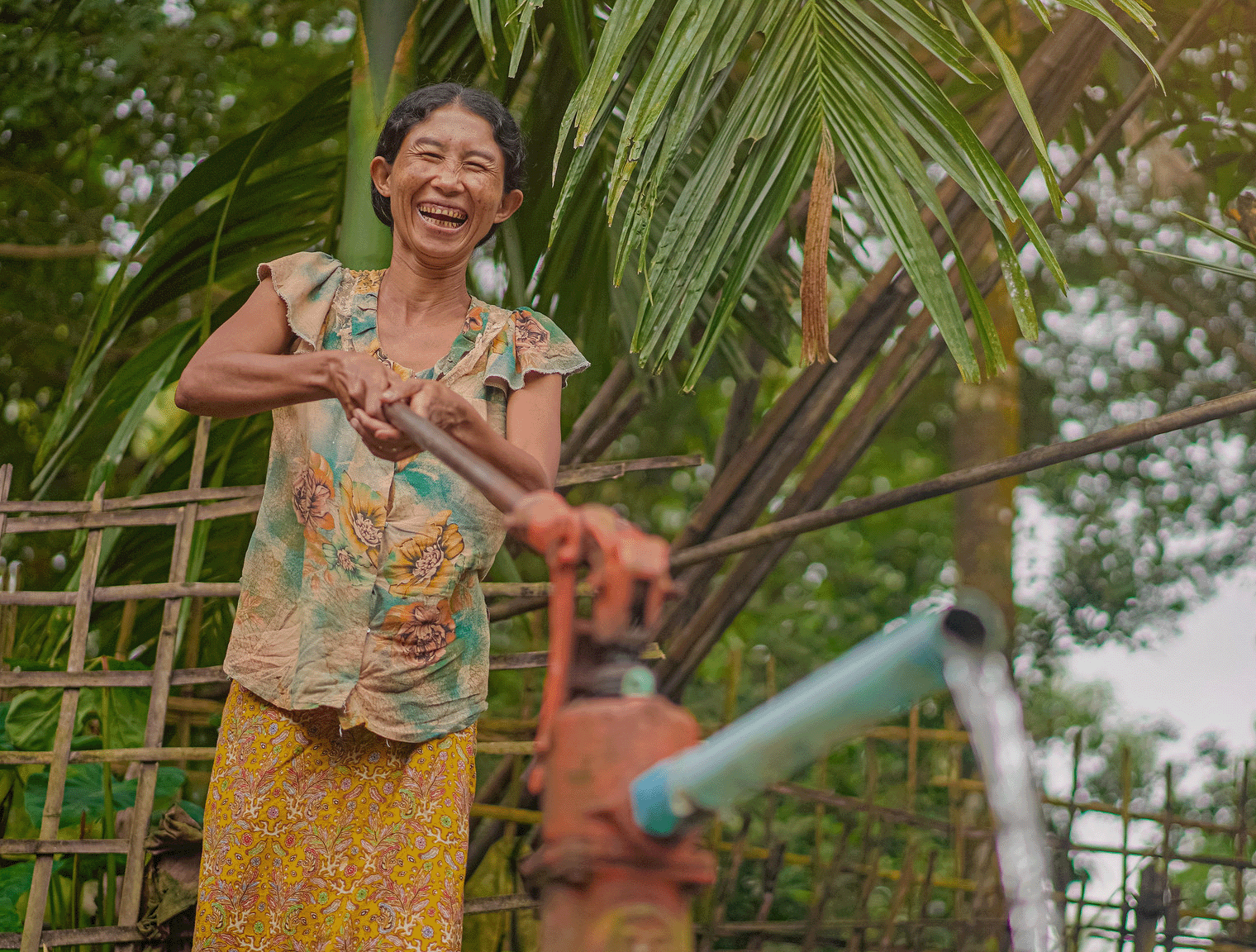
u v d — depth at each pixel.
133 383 3.68
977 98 4.43
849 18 2.48
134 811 2.98
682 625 4.20
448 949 1.95
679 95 2.37
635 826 0.74
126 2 5.22
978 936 4.35
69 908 3.16
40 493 3.47
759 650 9.50
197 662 3.62
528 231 3.78
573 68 3.60
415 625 1.99
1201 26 4.25
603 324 4.07
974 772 4.76
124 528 3.54
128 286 3.63
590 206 3.76
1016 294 2.42
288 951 1.97
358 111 2.98
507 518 0.86
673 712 0.77
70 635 3.56
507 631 8.08
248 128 6.59
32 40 5.18
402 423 1.16
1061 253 8.11
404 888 1.97
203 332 3.40
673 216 2.40
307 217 3.84
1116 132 3.83
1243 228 3.13
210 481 3.78
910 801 4.60
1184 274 8.12
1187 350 9.03
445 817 1.99
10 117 5.22
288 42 6.29
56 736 2.98
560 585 0.82
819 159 2.47
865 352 3.86
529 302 3.85
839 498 10.84
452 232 2.06
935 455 10.64
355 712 1.96
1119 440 2.82
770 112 2.44
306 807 2.00
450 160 2.05
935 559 10.66
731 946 4.84
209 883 1.99
